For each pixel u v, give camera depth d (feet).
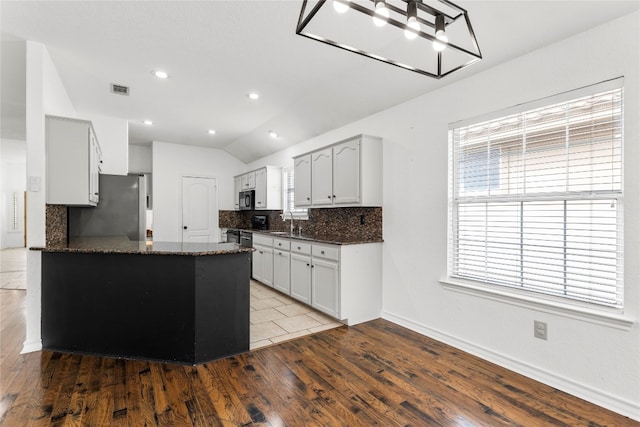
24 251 28.76
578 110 6.85
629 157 6.11
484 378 7.46
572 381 6.81
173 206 20.84
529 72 7.54
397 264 11.04
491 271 8.54
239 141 19.83
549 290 7.41
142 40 8.42
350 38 8.32
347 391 6.93
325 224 14.82
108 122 15.12
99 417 5.95
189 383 7.20
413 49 8.50
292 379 7.41
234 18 7.48
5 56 9.18
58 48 8.81
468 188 9.02
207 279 8.26
